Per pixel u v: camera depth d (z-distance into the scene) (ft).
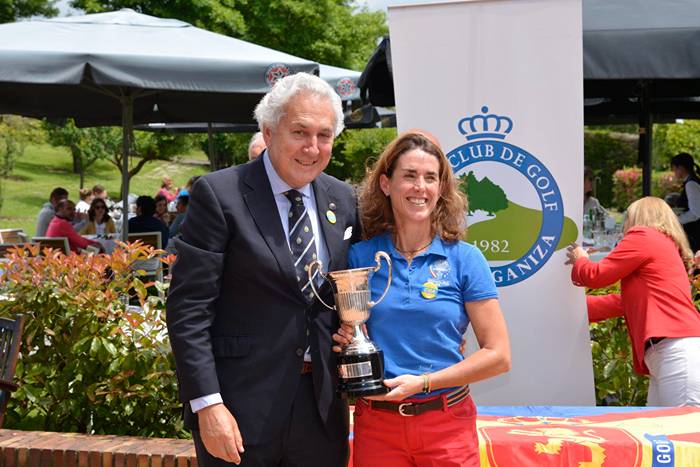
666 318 12.87
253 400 8.27
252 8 64.08
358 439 9.02
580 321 13.03
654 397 13.56
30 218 89.86
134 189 113.29
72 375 15.47
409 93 12.84
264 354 8.32
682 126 74.38
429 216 9.09
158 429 15.44
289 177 8.54
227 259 8.39
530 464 10.73
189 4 61.05
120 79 22.75
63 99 31.01
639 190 71.56
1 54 22.39
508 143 12.79
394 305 8.77
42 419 16.99
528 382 13.10
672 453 10.66
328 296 8.68
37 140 107.34
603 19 18.48
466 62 12.74
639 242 13.00
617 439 10.87
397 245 9.12
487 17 12.64
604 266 12.80
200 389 8.02
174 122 33.17
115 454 12.95
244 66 23.59
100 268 15.75
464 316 8.95
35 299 15.52
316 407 8.50
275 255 8.34
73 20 27.73
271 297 8.39
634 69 17.60
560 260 12.92
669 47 17.58
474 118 12.80
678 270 13.12
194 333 8.13
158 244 30.53
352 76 26.58
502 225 12.92
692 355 12.70
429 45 12.75
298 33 66.03
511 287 13.01
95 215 38.96
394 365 8.70
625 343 15.48
